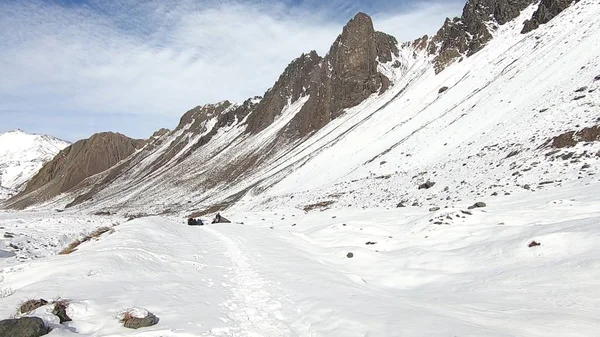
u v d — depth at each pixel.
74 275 10.70
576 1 71.75
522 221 17.02
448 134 53.94
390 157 58.22
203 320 8.20
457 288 11.48
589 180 22.61
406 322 7.41
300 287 11.07
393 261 15.46
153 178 168.12
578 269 10.20
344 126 103.38
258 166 119.50
